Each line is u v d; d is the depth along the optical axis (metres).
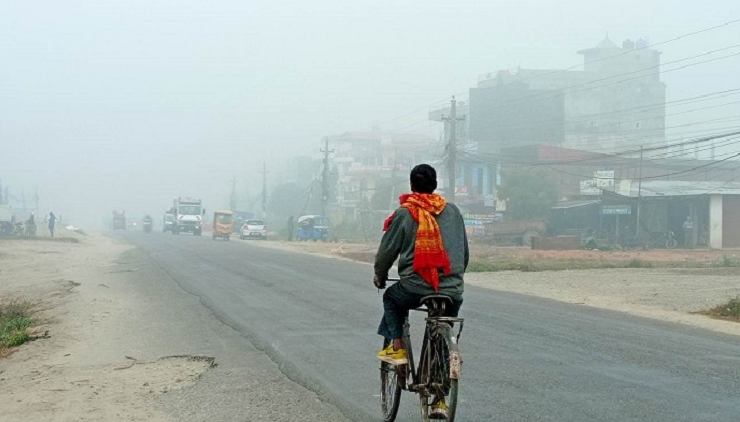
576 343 10.17
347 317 12.98
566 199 60.75
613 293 18.45
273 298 16.11
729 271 26.45
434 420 5.64
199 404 7.22
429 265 5.52
